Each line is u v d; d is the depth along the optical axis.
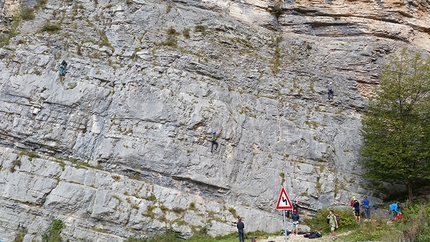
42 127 18.58
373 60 24.12
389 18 26.41
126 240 16.55
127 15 23.41
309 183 19.20
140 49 21.95
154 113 19.58
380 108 20.03
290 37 25.12
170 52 21.83
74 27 22.31
